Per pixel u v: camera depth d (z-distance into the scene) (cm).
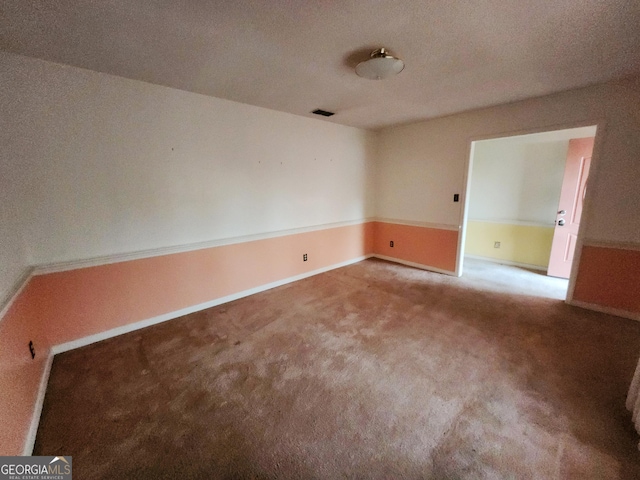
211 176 288
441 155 389
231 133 297
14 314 152
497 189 467
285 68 213
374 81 241
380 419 155
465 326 255
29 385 157
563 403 164
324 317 276
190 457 133
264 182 333
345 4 138
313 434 146
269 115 326
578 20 152
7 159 187
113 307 242
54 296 212
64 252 216
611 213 264
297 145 360
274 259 357
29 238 201
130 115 235
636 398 150
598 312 280
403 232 458
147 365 203
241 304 308
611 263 269
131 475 125
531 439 141
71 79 207
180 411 161
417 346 224
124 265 244
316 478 124
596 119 261
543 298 318
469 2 137
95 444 140
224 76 228
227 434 146
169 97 253
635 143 245
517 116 310
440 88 261
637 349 216
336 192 422
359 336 240
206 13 144
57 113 204
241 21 152
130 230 246
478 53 191
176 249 272
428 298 320
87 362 206
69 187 214
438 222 409
